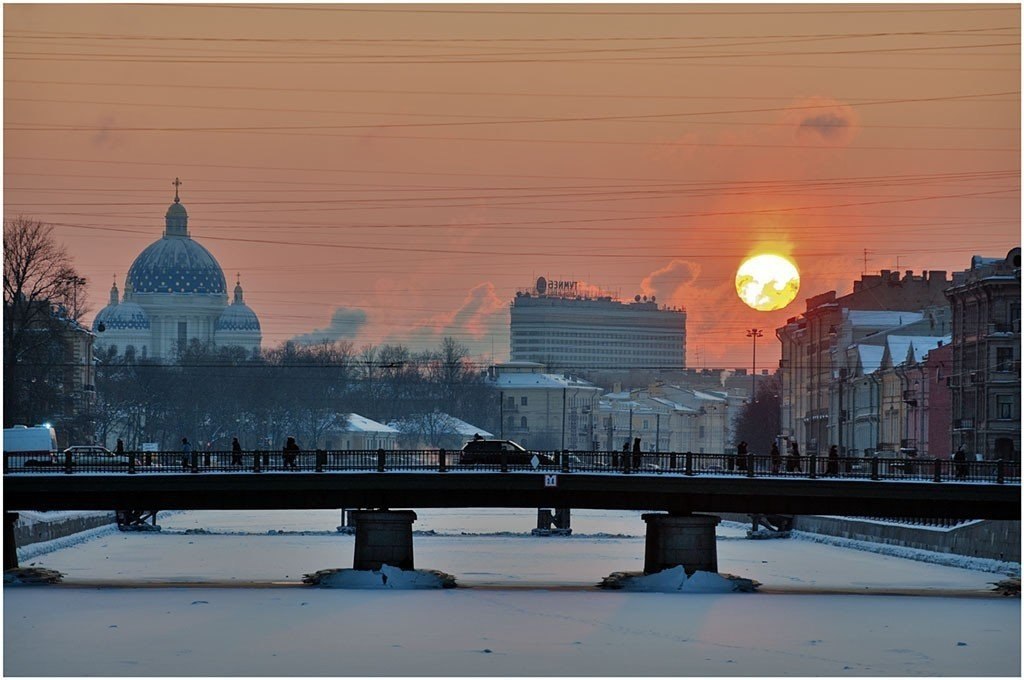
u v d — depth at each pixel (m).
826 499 155.88
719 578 157.88
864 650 121.00
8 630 128.38
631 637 126.19
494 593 154.62
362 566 160.38
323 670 110.19
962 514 154.12
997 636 128.38
